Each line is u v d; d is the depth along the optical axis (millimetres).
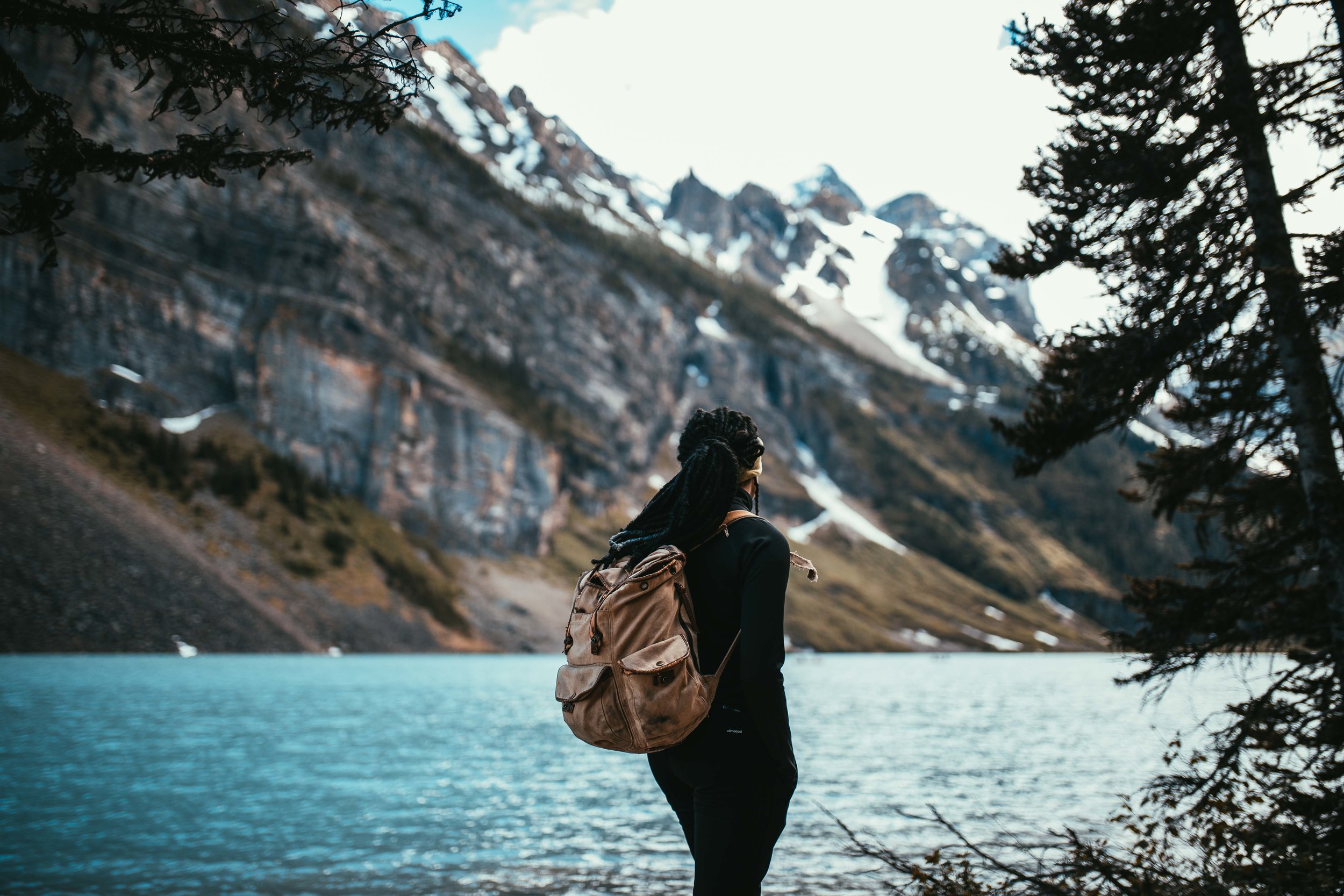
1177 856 7746
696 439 3244
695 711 2773
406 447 145750
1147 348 6832
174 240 145250
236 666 73188
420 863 11828
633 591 2842
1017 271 7301
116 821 14102
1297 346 6328
